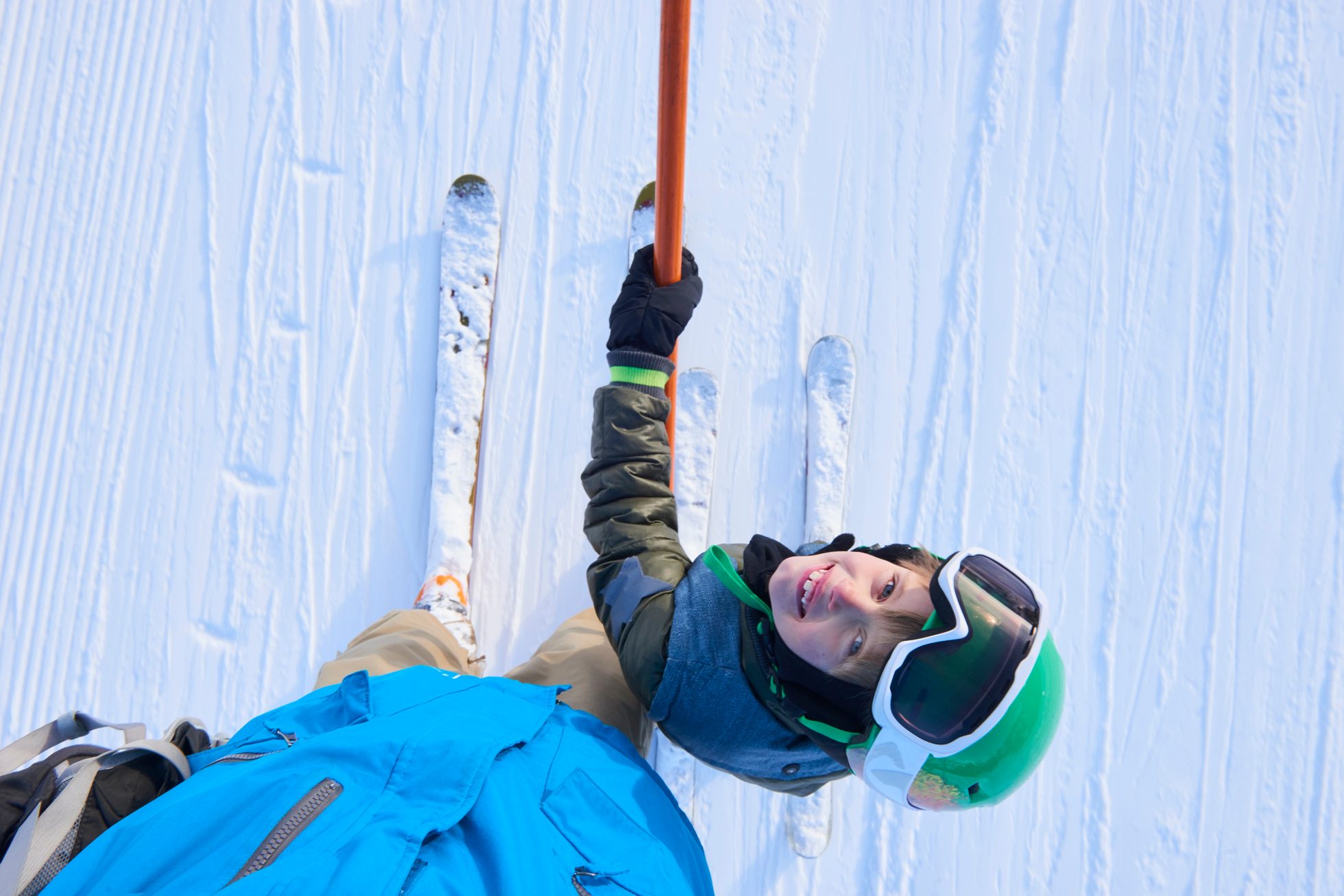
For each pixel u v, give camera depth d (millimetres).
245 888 791
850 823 1992
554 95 2229
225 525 2104
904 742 1132
